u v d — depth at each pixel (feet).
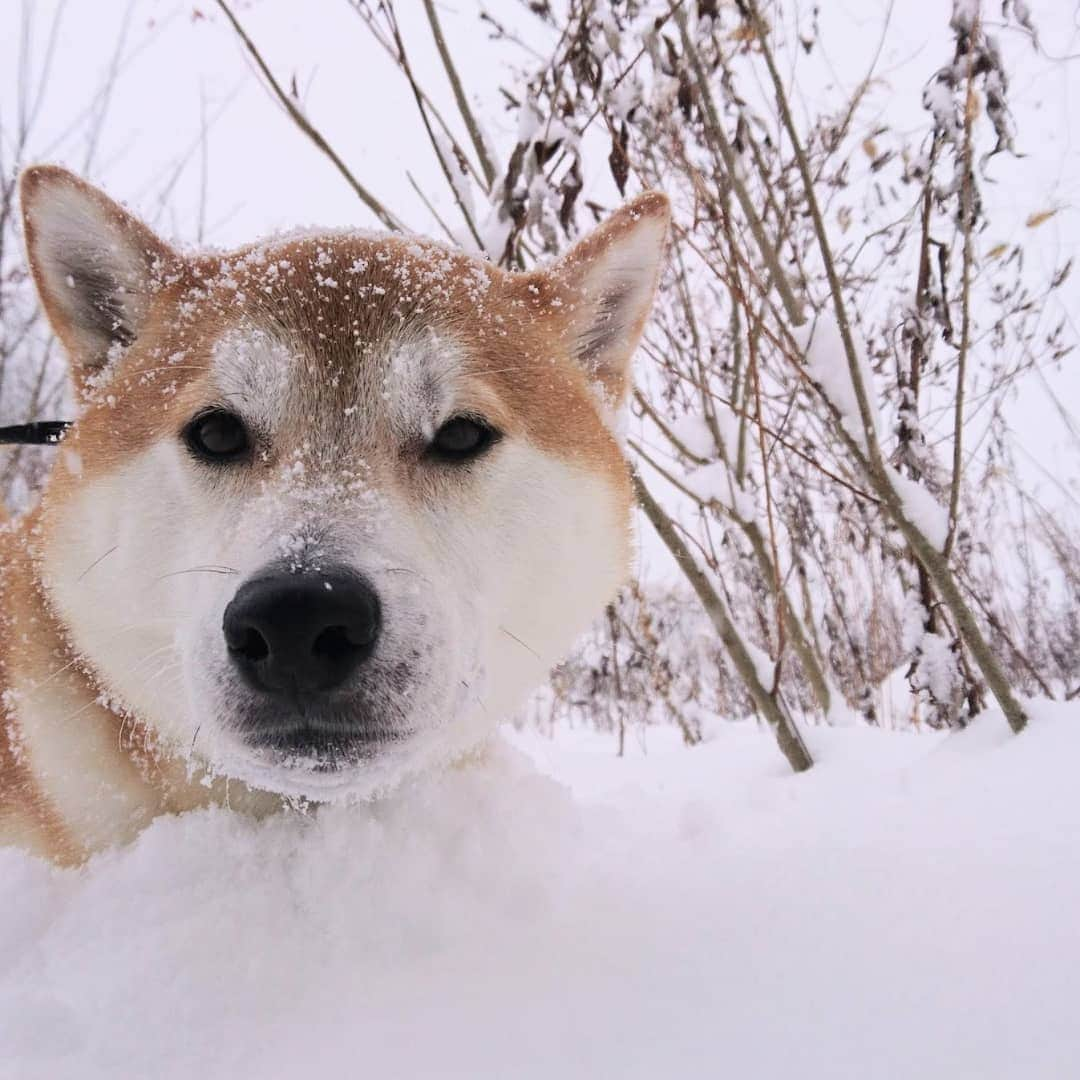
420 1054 0.69
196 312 1.06
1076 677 2.51
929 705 1.66
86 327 1.13
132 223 1.13
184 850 0.92
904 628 1.54
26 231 1.10
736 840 1.05
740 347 1.72
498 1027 0.71
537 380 1.11
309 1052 0.70
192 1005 0.76
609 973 0.76
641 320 1.26
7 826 1.06
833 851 0.94
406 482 0.99
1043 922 0.75
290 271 1.06
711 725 2.13
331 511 0.91
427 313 1.05
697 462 1.71
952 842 0.92
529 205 1.47
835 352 1.47
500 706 1.08
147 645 1.00
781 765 1.56
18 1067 0.71
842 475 2.00
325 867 0.90
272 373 0.98
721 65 1.65
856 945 0.76
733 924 0.81
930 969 0.71
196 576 0.93
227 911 0.86
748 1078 0.63
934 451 1.82
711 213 1.54
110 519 1.01
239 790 1.01
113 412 1.04
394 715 0.86
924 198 1.53
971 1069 0.61
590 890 0.93
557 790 1.12
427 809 0.99
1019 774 1.12
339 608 0.83
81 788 1.01
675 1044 0.67
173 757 1.02
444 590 0.93
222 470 0.98
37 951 0.85
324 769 0.86
